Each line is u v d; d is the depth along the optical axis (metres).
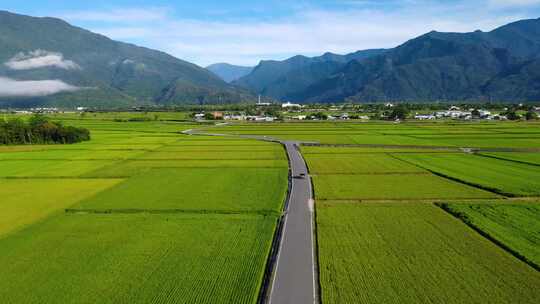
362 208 57.31
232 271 37.72
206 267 38.56
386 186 70.81
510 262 39.03
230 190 68.50
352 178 78.06
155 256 41.16
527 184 70.62
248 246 43.59
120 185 73.12
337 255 40.88
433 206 58.12
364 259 39.91
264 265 39.06
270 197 63.50
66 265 39.25
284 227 49.97
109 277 36.72
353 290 34.00
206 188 70.19
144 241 45.28
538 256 39.81
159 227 50.03
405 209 56.69
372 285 34.81
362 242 44.25
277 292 34.06
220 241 45.09
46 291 34.34
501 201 60.69
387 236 46.00
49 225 51.09
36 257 41.19
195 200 62.19
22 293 34.06
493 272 36.97
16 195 66.75
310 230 48.81
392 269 37.72
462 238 45.31
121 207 58.56
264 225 50.44
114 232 48.34
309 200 62.44
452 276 36.28
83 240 45.75
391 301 32.28
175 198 63.41
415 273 36.88
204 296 33.41
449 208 56.56
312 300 32.84
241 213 55.88
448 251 41.72
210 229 49.06
